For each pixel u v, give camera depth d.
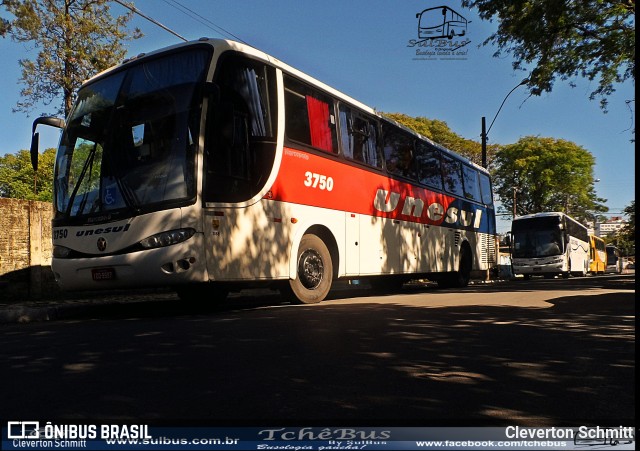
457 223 15.89
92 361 4.62
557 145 50.19
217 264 7.58
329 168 9.99
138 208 7.55
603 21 15.73
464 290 14.15
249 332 5.98
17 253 11.91
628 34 15.62
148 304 10.28
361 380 3.92
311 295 9.49
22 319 8.34
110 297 12.39
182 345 5.25
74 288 8.10
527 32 15.84
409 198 12.95
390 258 11.95
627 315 7.41
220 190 7.71
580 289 13.97
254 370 4.20
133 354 4.87
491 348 5.06
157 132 7.79
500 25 16.67
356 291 15.18
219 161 7.75
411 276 14.06
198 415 3.17
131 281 7.58
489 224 19.06
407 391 3.65
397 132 12.87
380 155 11.92
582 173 50.28
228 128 7.70
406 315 7.44
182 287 9.28
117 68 8.66
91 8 19.00
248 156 8.20
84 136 8.47
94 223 7.85
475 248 17.33
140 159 7.81
